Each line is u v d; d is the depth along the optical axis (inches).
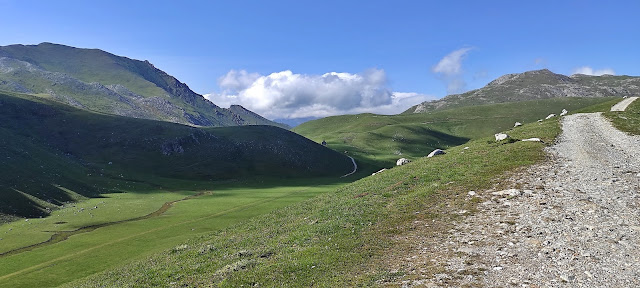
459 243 754.8
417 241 804.0
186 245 1317.7
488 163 1465.3
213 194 4562.0
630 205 871.7
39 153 5236.2
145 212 3245.6
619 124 2420.0
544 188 1069.1
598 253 633.0
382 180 1627.7
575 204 907.4
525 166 1355.8
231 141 7854.3
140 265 1147.9
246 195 4264.3
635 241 670.5
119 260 1611.7
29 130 6584.6
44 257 1836.9
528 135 2267.5
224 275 760.3
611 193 976.9
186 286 763.4
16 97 7500.0
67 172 4911.4
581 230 744.3
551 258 630.5
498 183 1179.9
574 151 1595.7
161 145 7037.4
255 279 700.7
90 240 2187.5
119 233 2358.5
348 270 684.1
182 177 6161.4
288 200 3385.8
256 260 828.6
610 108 3708.2
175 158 6850.4
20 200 3309.5
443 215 961.5
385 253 754.2
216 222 2458.2
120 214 3149.6
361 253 762.8
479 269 613.6
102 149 6732.3
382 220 993.5
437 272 617.9
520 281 554.9
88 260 1651.1
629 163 1347.2
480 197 1057.5
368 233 898.1
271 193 4379.9
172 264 1000.9
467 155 1749.5
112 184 4943.4
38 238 2338.8
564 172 1240.8
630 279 534.6
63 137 6820.9
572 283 535.2
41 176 4296.3
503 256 660.1
